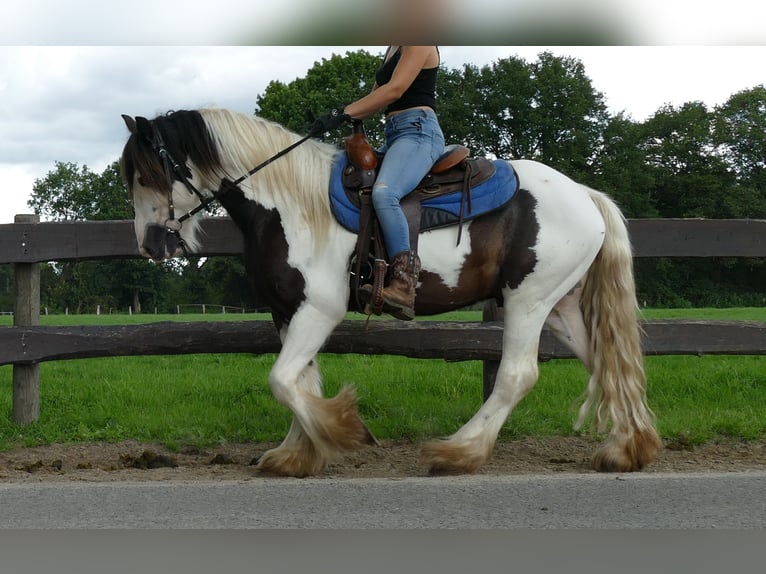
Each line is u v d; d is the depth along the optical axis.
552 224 4.73
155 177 4.60
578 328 5.07
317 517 3.69
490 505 3.84
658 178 60.91
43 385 7.80
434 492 4.05
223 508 3.83
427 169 4.64
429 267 4.64
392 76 4.61
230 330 6.04
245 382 7.96
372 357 9.70
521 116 48.72
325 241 4.57
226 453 5.54
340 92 43.75
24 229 6.14
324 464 4.78
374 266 4.54
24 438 5.85
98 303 63.56
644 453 4.79
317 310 4.56
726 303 49.59
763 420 6.11
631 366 4.87
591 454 5.44
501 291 4.84
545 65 50.78
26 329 6.09
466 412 6.32
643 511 3.74
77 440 5.84
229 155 4.64
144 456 5.23
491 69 49.69
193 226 4.92
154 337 6.06
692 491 4.05
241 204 4.72
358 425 4.64
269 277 4.59
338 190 4.61
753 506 3.82
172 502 3.92
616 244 4.92
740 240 6.20
